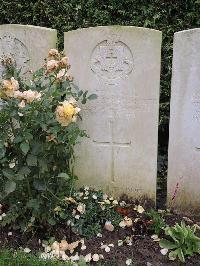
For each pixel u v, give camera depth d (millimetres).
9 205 1134
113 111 1205
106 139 1230
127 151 1230
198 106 1162
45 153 1032
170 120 1188
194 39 1116
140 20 1525
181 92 1162
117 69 1172
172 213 1255
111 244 1112
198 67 1133
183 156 1209
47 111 993
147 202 1263
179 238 1078
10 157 1033
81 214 1161
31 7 1635
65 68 1070
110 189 1271
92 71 1186
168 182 1239
